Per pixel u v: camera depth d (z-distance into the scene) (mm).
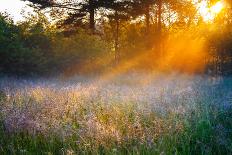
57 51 24656
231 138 5785
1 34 21750
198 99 8914
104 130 5301
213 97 9648
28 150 5363
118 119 6473
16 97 9312
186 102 8219
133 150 4852
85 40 26031
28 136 5633
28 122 5844
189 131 6027
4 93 11445
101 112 7285
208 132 6020
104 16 34531
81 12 33281
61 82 17547
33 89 11852
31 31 24828
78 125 6371
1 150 5215
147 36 40031
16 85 14836
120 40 44281
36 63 22562
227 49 32812
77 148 5102
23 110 6809
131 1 33156
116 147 5070
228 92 10789
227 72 30297
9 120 5918
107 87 13312
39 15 25406
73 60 24891
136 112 6867
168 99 8539
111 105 7914
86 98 8961
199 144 5508
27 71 22391
